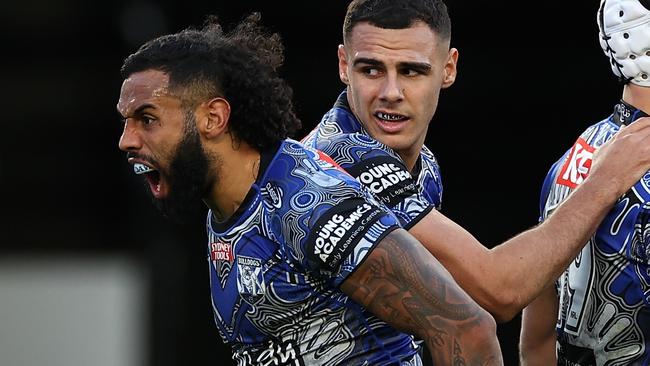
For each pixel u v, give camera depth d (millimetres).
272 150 7582
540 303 9234
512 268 8008
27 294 22828
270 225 7371
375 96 8609
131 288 22906
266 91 7547
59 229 23281
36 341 22359
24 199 23000
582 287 8594
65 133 22156
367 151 8242
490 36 18891
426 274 7105
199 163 7434
